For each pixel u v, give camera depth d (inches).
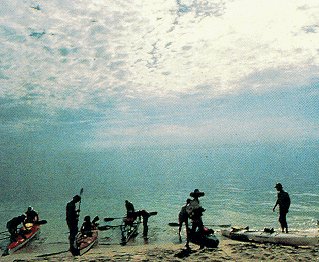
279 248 434.9
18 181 3112.7
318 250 409.1
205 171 3853.3
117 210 1326.3
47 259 464.1
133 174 3791.8
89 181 2950.3
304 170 3363.7
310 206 1233.4
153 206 1395.2
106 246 655.8
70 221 535.2
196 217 490.6
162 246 578.2
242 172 3417.8
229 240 642.2
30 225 822.5
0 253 665.0
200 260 382.0
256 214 1095.0
